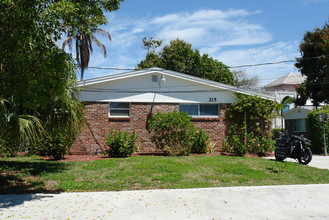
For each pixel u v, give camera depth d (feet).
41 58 22.30
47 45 23.11
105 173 30.22
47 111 31.58
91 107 48.03
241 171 31.86
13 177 28.27
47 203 20.89
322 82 77.30
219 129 52.29
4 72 22.13
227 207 20.48
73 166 33.83
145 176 29.25
